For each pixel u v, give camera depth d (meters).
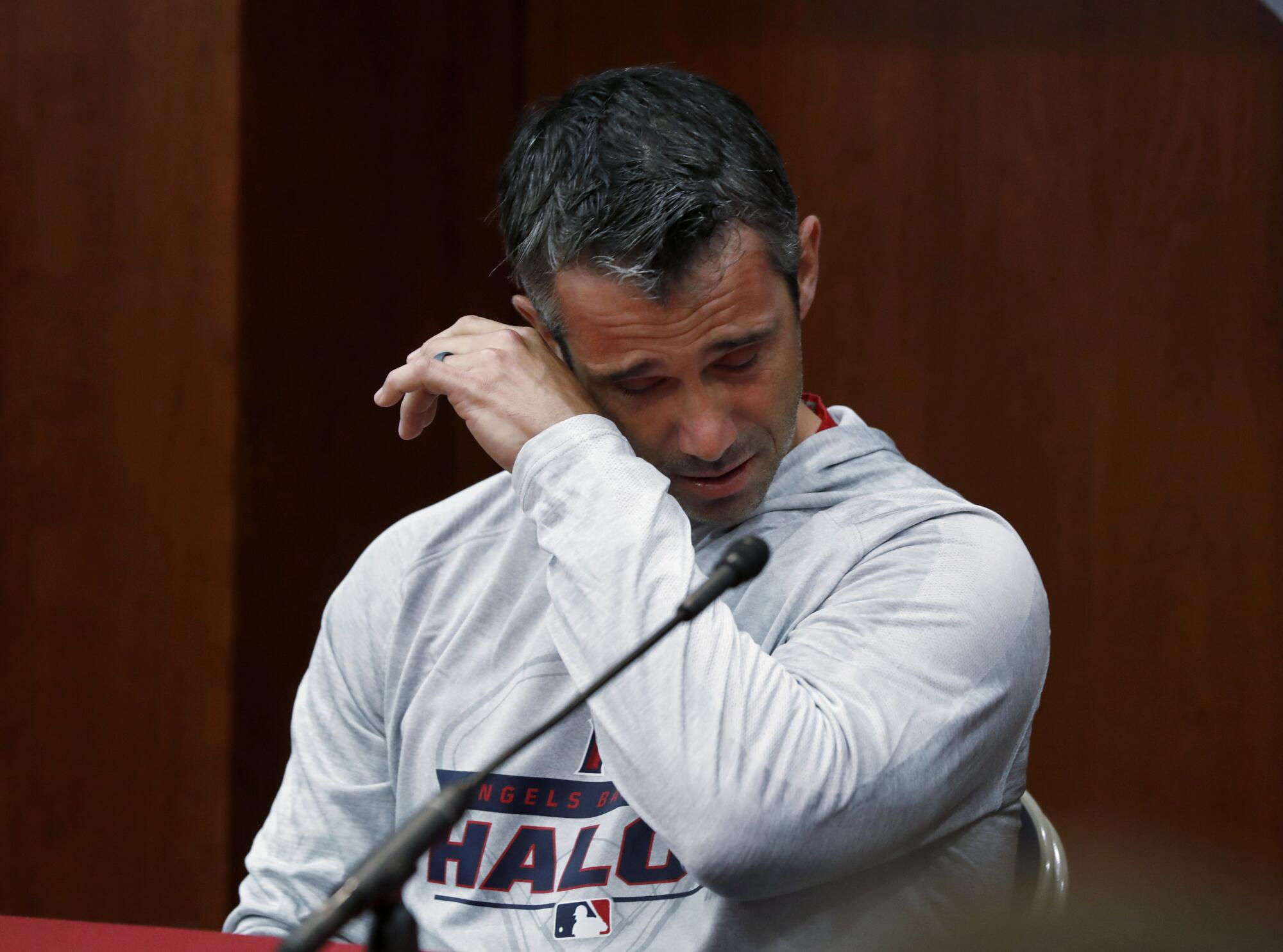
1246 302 10.96
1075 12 11.19
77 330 9.93
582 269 4.34
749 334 4.34
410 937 2.64
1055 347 11.31
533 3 12.46
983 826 4.68
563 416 4.48
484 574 5.19
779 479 4.99
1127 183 11.14
